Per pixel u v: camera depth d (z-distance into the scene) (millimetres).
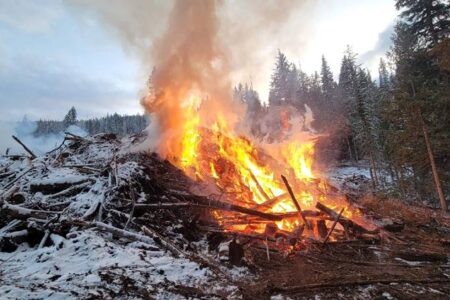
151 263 5641
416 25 22438
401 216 12641
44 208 8117
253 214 9477
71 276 4711
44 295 3900
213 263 6488
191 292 4770
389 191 22734
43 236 6688
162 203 9039
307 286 5551
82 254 5730
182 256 6535
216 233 7902
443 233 10633
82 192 8953
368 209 12781
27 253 5973
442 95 18422
